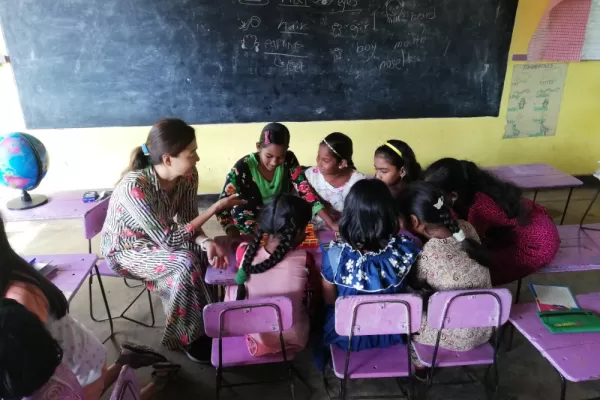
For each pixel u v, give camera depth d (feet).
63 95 11.34
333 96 12.10
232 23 11.08
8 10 10.49
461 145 13.16
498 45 12.13
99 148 11.94
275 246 5.24
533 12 11.94
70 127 11.66
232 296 5.81
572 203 12.72
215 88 11.68
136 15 10.82
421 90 12.34
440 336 5.23
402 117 12.58
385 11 11.39
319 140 12.53
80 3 10.57
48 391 3.11
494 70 12.39
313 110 12.19
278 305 4.77
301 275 5.32
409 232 6.15
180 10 10.86
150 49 11.14
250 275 5.29
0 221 3.28
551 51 12.37
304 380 6.36
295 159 7.50
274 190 7.27
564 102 13.14
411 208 5.13
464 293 4.83
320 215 7.02
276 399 6.19
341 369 5.11
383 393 6.27
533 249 6.36
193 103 11.77
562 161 13.87
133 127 11.84
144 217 6.10
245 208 7.10
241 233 6.92
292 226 5.18
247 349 5.47
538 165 10.42
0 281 3.24
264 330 4.95
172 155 5.93
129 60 11.19
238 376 6.57
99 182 12.29
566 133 13.53
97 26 10.82
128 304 8.34
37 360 2.79
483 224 6.36
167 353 7.06
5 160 7.47
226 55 11.37
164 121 5.93
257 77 11.67
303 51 11.53
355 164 12.98
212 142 12.22
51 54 10.94
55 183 12.15
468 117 12.84
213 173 12.56
